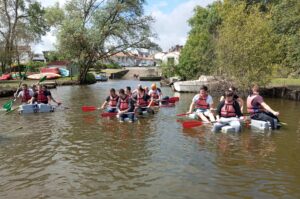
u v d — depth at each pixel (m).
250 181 6.37
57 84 37.72
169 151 8.38
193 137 9.89
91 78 44.03
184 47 38.72
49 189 6.02
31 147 8.77
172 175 6.68
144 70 74.06
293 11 22.67
